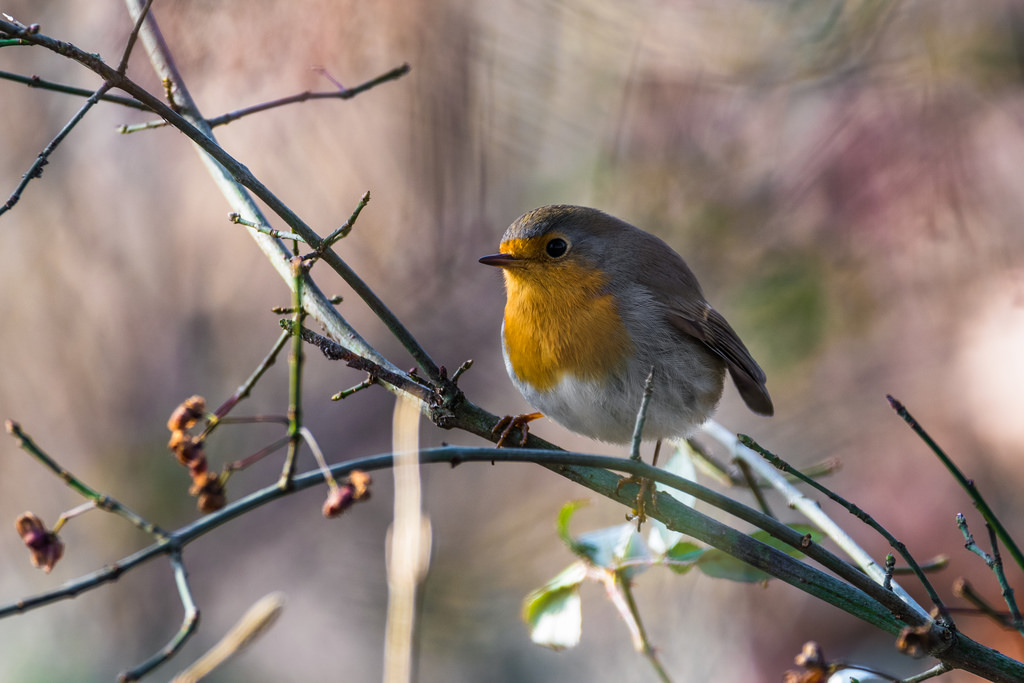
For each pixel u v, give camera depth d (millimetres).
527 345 7359
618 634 11898
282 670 12562
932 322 10773
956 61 10523
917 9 10742
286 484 4238
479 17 10547
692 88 11281
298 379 4402
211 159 6402
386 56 10344
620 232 7570
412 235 11547
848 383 11258
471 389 12461
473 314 12156
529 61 10961
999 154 10320
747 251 11320
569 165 11422
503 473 13430
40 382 12562
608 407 7227
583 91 11344
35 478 12836
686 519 5551
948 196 10352
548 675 11922
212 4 9523
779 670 10945
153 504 12781
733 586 11484
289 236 4945
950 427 10695
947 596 10297
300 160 10766
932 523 10562
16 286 12297
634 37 11211
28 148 11938
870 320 10977
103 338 12539
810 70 11086
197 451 4875
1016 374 10328
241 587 12977
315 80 10023
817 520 6164
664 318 7324
